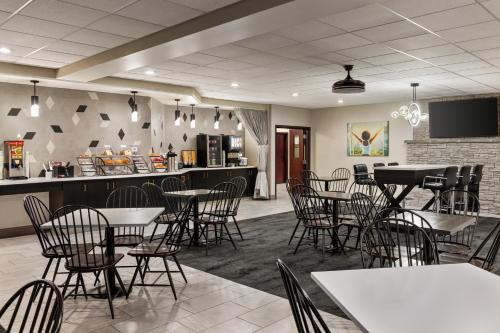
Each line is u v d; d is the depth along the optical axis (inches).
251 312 140.9
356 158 462.9
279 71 267.1
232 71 267.0
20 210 274.7
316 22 167.3
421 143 406.9
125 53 197.0
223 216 233.0
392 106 430.9
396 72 272.7
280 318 135.9
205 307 145.3
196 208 241.0
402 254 153.6
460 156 382.9
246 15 141.7
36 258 210.1
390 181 287.1
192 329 127.3
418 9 152.8
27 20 160.1
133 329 127.0
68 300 151.2
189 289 164.2
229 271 188.7
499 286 76.4
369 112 450.0
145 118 356.8
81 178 282.7
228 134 486.9
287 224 302.2
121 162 323.6
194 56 225.0
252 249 228.8
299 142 581.6
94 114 323.3
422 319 62.1
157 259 209.0
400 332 57.8
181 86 329.4
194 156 444.5
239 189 299.4
